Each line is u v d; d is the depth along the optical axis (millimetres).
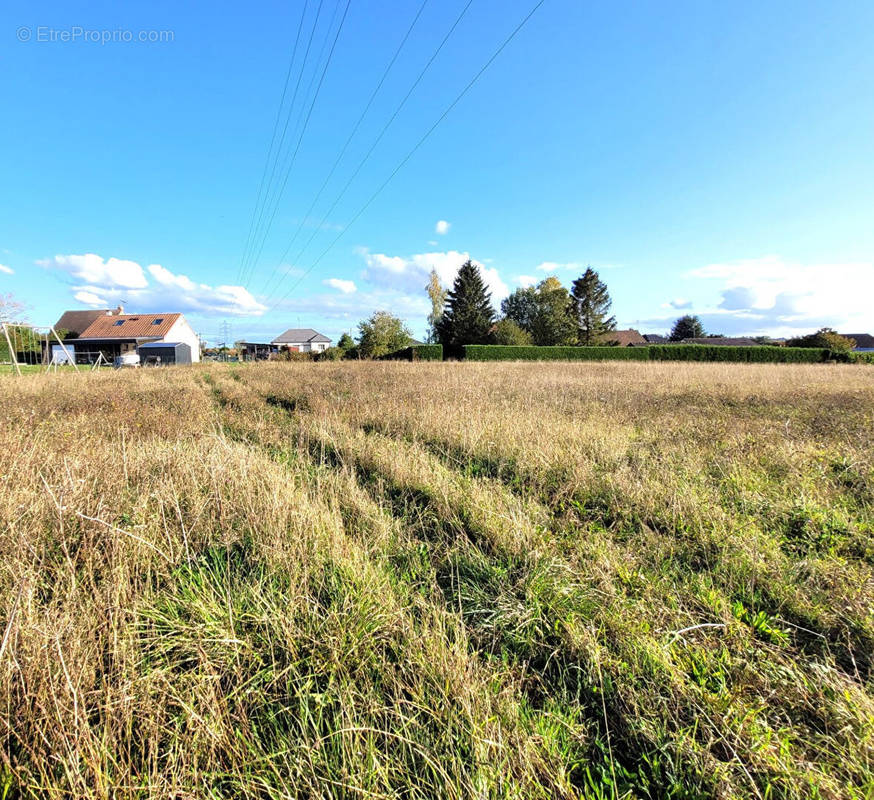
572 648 1897
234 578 2305
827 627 2043
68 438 4516
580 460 4082
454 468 4469
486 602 2232
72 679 1518
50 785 1265
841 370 17594
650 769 1423
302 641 1830
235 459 3744
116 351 42062
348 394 9227
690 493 3418
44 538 2521
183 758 1348
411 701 1576
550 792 1328
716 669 1797
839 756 1427
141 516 2760
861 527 2938
